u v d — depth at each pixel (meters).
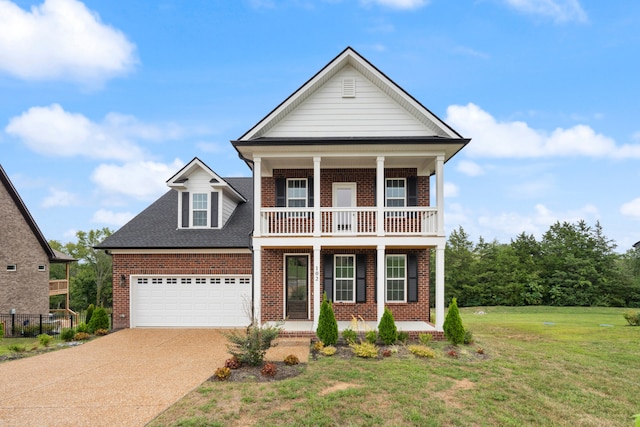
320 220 12.69
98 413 6.41
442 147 12.45
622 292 28.42
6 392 7.47
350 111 13.28
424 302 14.16
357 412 6.50
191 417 6.23
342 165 14.20
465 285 30.61
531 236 32.50
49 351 11.06
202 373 8.67
